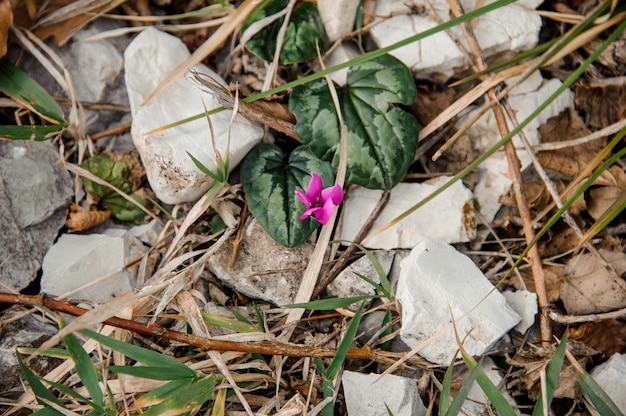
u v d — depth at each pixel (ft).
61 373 1.88
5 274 1.94
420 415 1.90
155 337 1.94
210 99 1.99
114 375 1.90
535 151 2.01
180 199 1.98
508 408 1.80
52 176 1.99
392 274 1.98
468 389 1.78
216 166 1.96
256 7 2.02
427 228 1.98
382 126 1.97
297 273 1.97
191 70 1.97
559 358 1.82
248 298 1.99
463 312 1.90
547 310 1.95
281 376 1.92
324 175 1.98
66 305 1.86
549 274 2.01
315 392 1.90
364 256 1.98
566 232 2.02
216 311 1.95
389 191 1.98
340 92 1.99
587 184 1.86
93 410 1.87
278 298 1.96
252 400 1.89
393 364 1.89
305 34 2.01
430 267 1.93
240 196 1.99
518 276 1.98
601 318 1.93
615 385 1.91
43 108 1.97
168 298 1.88
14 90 1.99
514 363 1.92
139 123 1.97
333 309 1.97
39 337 1.90
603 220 1.89
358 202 1.99
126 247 1.98
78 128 2.01
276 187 1.97
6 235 1.95
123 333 1.89
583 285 1.99
